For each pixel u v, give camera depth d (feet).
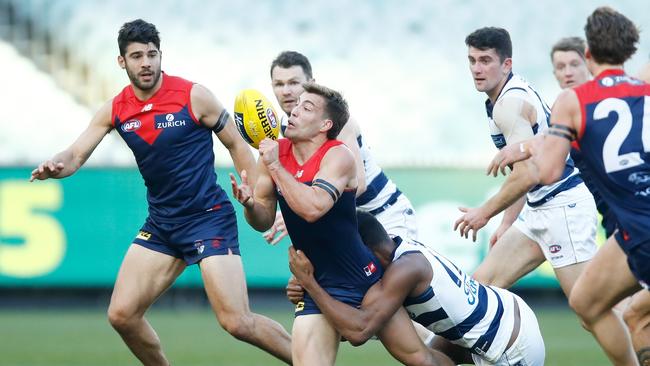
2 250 167.53
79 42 200.85
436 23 203.00
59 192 168.25
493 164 66.74
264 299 176.96
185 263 82.07
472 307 71.61
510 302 74.08
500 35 82.64
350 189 68.69
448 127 193.98
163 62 198.39
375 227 72.28
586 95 64.59
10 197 167.84
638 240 63.77
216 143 178.40
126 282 79.51
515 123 80.74
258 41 201.05
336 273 70.08
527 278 168.45
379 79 197.98
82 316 164.96
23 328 147.84
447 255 168.25
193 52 199.31
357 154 82.64
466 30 202.80
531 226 88.69
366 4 203.41
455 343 73.87
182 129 78.84
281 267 166.09
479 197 169.58
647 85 65.10
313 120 68.08
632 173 63.67
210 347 126.72
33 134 191.72
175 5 202.59
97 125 81.20
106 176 168.66
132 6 202.39
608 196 65.26
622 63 65.72
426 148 192.65
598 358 116.06
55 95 196.24
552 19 203.00
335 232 68.59
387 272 69.77
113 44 201.67
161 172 79.20
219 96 195.83
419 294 70.38
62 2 202.28
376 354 123.65
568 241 87.45
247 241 166.20
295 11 203.31
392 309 68.90
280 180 66.33
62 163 79.20
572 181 87.66
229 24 202.08
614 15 65.16
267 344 78.54
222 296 77.56
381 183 90.02
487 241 166.91
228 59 199.11
